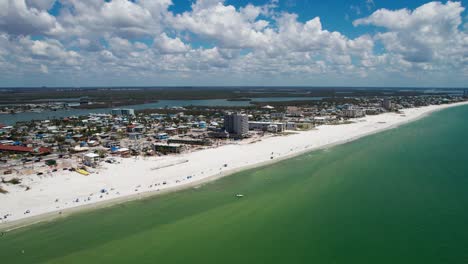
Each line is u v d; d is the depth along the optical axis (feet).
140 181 390.42
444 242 236.84
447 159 485.56
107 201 327.47
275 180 399.65
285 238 250.57
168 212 303.48
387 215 285.64
